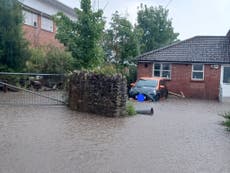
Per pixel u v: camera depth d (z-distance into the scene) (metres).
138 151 8.22
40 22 31.00
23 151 7.74
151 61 27.91
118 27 30.14
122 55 30.41
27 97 17.78
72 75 14.93
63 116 12.76
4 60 21.41
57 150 7.96
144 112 14.98
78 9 20.66
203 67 27.19
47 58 24.39
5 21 21.58
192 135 10.46
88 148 8.29
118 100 13.56
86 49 20.67
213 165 7.31
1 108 14.12
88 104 14.10
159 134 10.36
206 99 26.33
